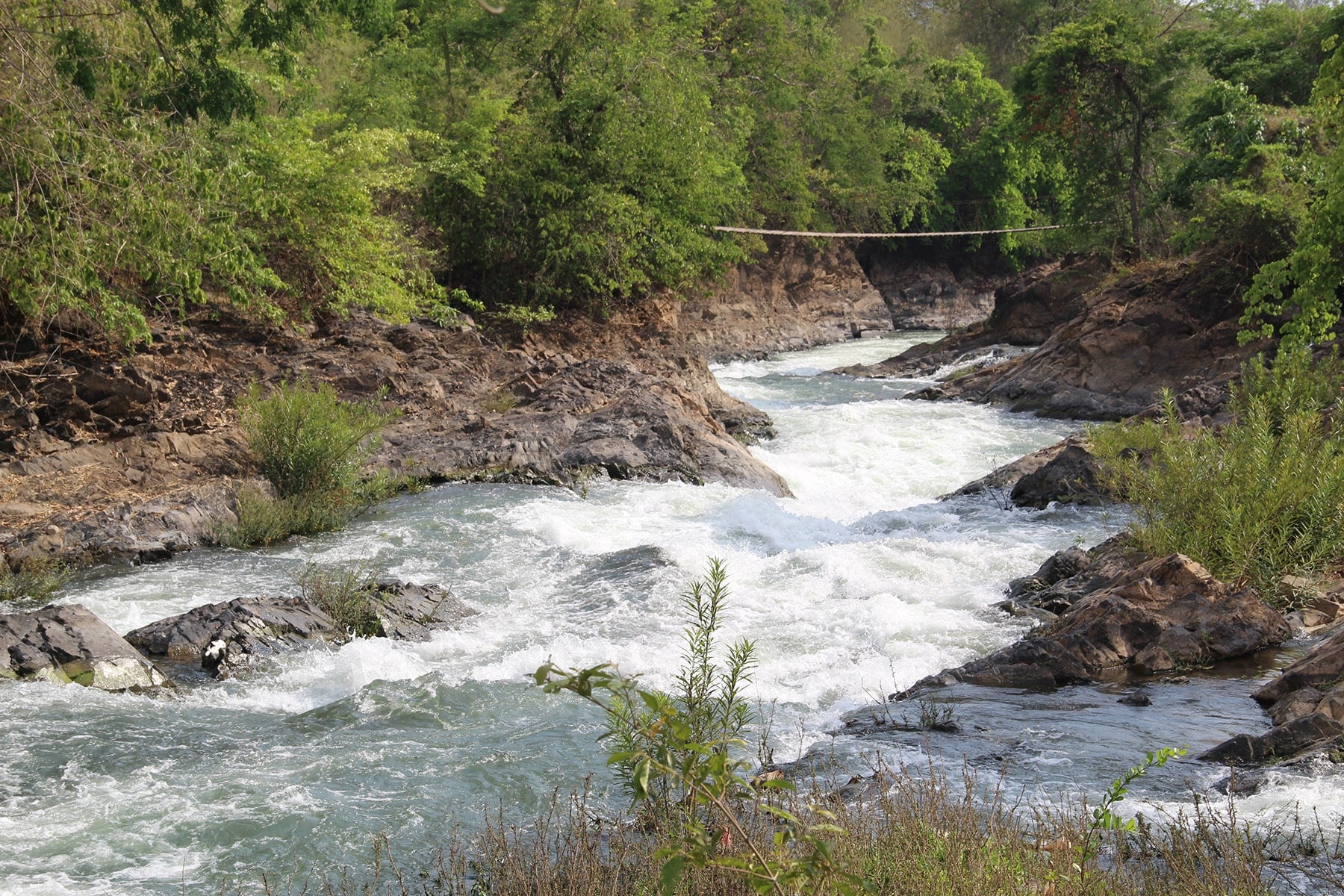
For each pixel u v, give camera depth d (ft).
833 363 139.54
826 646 29.99
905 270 191.62
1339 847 15.07
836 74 165.78
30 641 28.58
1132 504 36.52
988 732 22.20
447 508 48.83
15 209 46.29
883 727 23.13
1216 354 85.51
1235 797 17.62
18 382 51.75
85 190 43.78
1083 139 123.54
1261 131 100.27
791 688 26.94
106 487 47.62
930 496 60.23
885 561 37.73
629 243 104.58
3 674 27.50
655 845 14.88
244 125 61.87
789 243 162.91
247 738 24.43
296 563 40.96
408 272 84.43
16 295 49.08
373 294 73.26
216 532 44.04
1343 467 31.19
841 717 24.40
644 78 103.45
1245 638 26.96
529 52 104.12
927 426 79.15
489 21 103.45
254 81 60.75
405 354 68.74
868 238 187.83
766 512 48.96
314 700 27.76
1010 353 116.78
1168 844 15.08
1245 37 126.21
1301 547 30.48
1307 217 42.91
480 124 97.81
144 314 61.46
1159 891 13.38
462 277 103.65
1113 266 116.26
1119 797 13.96
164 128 46.96
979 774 19.56
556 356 74.95
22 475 47.29
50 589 37.11
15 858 18.21
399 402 62.23
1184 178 105.81
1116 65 118.73
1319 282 42.65
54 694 26.84
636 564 38.70
